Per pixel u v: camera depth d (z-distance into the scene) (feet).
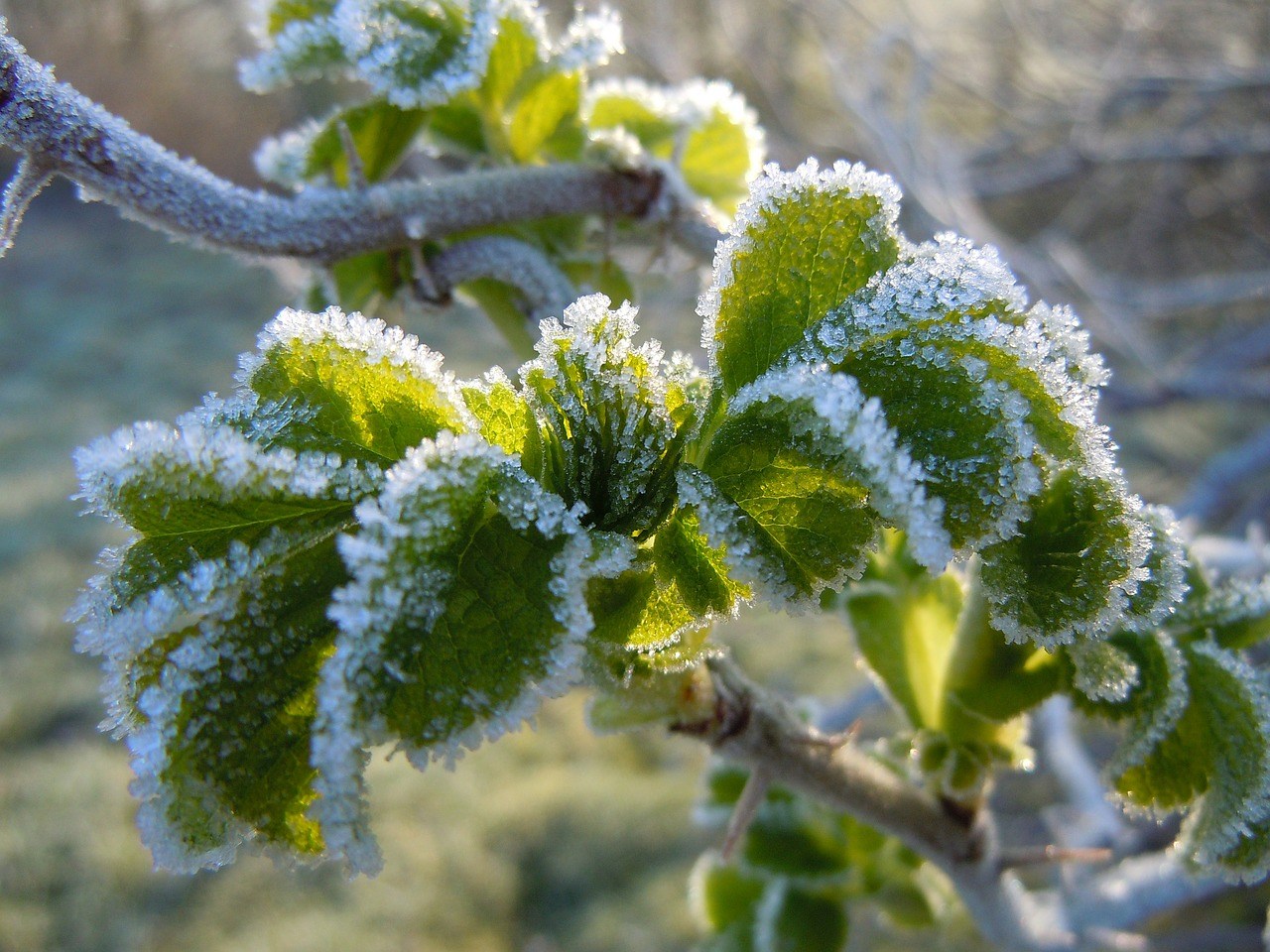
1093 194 2.08
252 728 0.28
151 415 2.94
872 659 0.43
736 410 0.29
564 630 0.27
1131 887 0.69
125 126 0.39
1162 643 0.37
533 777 1.97
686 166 0.56
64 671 2.08
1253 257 2.00
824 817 0.62
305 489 0.28
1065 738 1.01
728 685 0.39
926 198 1.31
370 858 0.25
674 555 0.30
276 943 1.63
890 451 0.27
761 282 0.31
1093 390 0.31
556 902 1.76
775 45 1.92
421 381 0.29
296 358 0.29
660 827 1.85
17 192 0.37
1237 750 0.36
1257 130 1.78
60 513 2.52
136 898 1.69
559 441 0.30
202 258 4.00
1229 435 2.16
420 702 0.26
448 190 0.46
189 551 0.29
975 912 0.52
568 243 0.52
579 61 0.50
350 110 0.50
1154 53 1.91
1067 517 0.31
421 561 0.26
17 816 1.78
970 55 2.03
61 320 3.52
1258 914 1.23
